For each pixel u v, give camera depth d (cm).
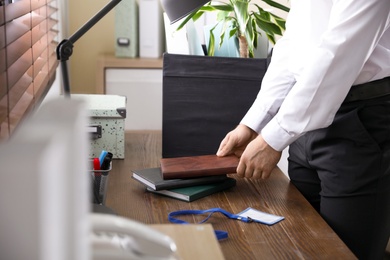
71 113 54
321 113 176
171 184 176
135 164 207
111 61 360
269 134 181
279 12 375
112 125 209
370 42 171
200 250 104
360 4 169
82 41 395
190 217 162
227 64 214
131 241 71
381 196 189
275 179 198
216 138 218
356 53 171
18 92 175
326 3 190
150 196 177
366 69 183
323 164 191
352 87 186
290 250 142
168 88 215
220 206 171
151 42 373
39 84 214
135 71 363
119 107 209
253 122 202
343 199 188
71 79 399
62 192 46
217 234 147
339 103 176
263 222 159
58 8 350
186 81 215
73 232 49
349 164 186
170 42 238
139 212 164
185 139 218
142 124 370
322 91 174
